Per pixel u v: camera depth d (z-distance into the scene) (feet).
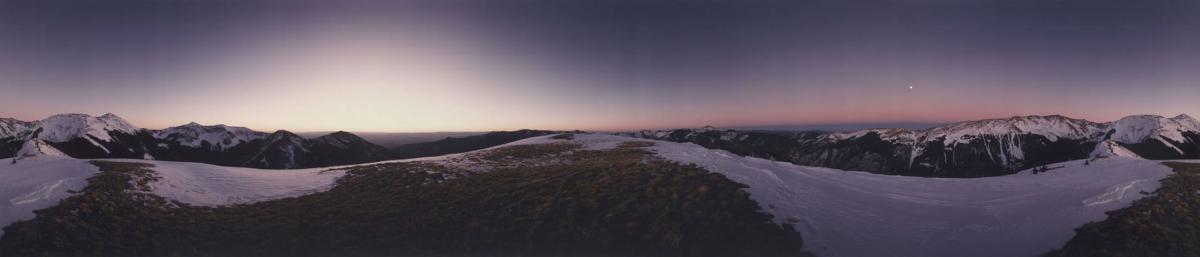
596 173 114.73
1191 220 83.05
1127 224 80.18
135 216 80.53
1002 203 102.42
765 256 74.54
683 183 100.89
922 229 86.48
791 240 78.54
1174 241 74.79
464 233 81.15
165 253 70.79
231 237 77.20
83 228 74.13
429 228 82.58
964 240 81.92
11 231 70.90
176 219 81.66
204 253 71.67
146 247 72.02
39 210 77.71
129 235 74.54
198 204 91.25
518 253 75.72
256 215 87.10
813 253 75.66
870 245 79.25
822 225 84.79
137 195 90.22
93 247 70.28
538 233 81.25
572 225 83.25
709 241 78.02
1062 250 75.56
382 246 76.38
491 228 82.58
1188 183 110.22
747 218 84.17
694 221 83.10
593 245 77.71
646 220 83.87
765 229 81.00
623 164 126.21
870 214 93.09
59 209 78.48
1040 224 86.02
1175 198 94.17
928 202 104.83
